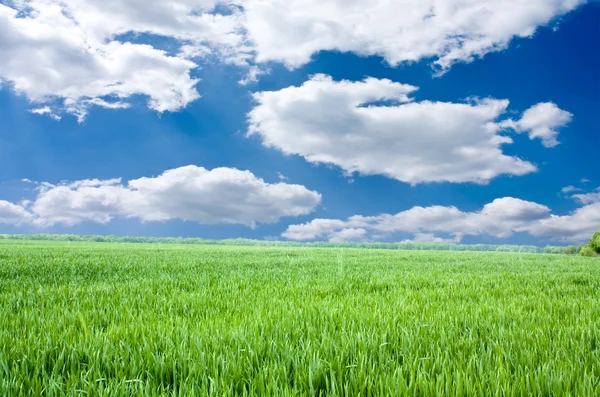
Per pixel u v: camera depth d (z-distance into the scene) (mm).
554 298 6148
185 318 4316
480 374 2412
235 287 7348
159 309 4949
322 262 15281
